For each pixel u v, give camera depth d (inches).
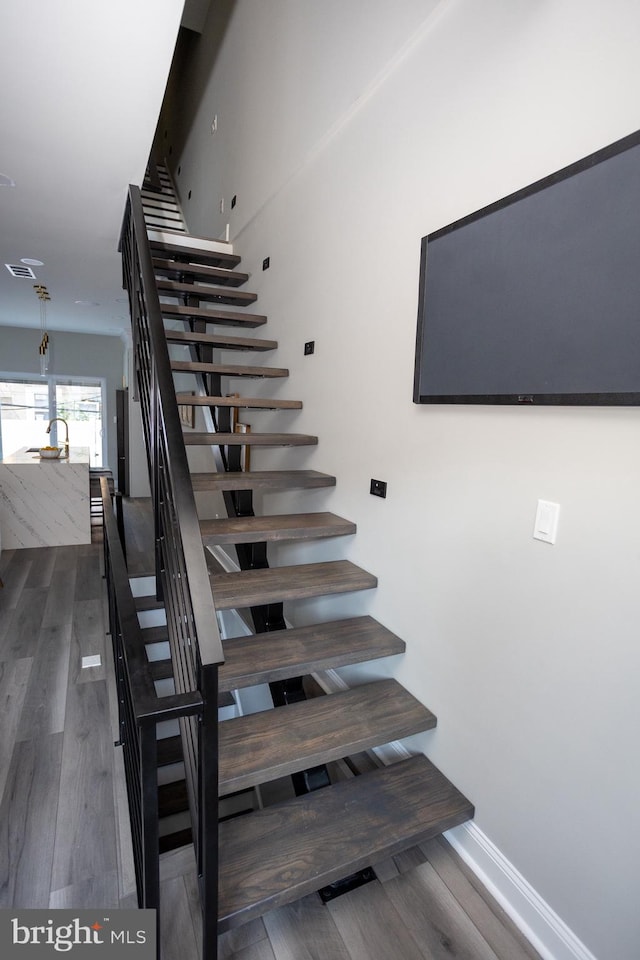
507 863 61.1
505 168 59.1
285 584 81.5
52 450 216.1
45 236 138.8
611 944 49.3
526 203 53.6
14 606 148.0
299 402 116.7
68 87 77.8
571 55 50.1
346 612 98.8
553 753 54.8
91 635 130.7
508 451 59.3
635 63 44.2
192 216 237.3
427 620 74.7
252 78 150.0
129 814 73.4
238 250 167.5
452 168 68.0
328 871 54.8
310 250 112.9
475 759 65.8
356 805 64.8
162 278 150.4
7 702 101.6
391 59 81.5
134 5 63.8
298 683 90.7
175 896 61.4
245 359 160.1
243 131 159.9
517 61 56.9
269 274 139.3
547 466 54.2
